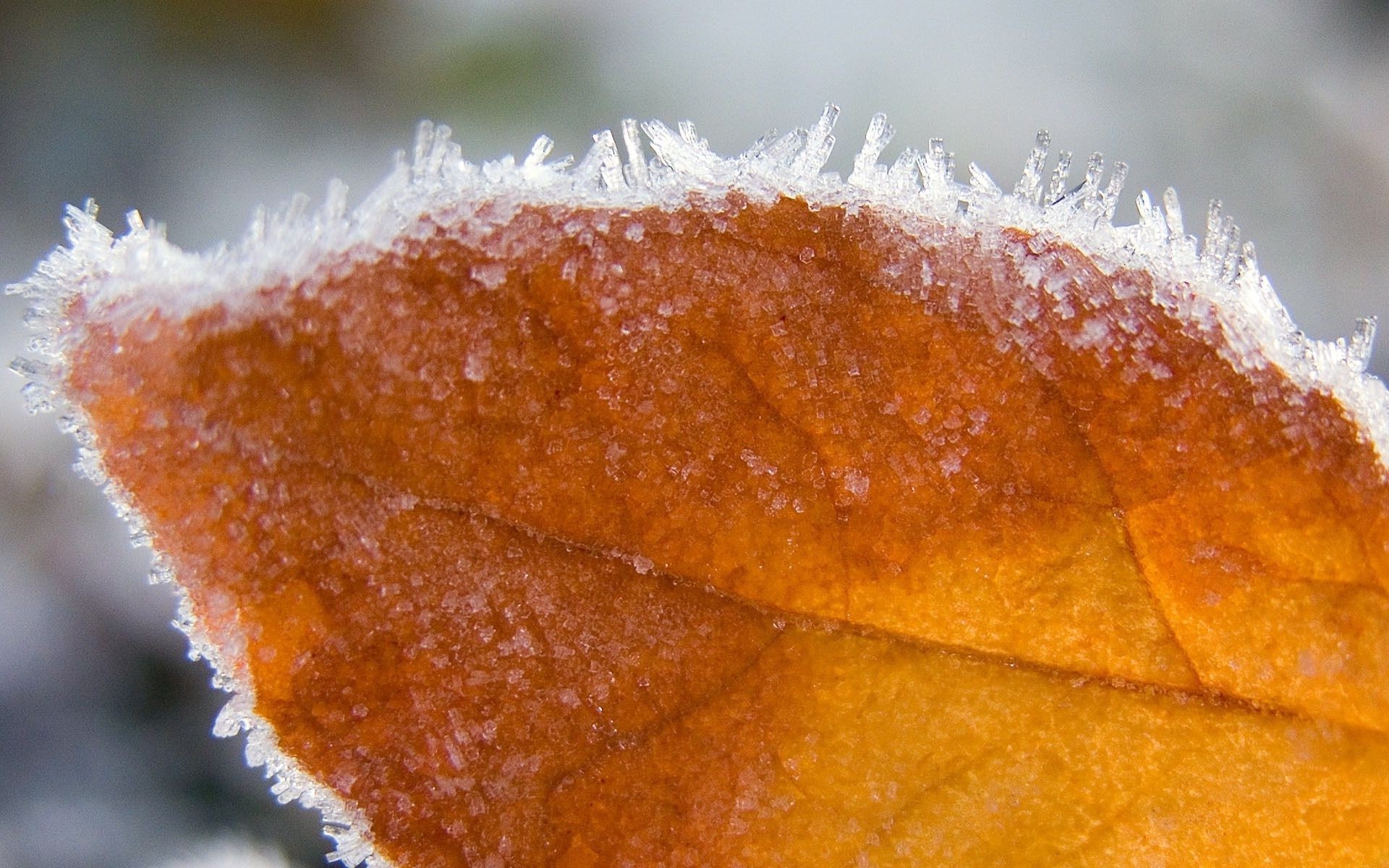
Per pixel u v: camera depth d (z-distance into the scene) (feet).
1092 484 0.30
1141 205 0.30
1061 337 0.30
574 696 0.30
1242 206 0.63
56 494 0.55
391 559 0.30
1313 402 0.30
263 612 0.29
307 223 0.29
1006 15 0.67
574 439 0.30
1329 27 0.69
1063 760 0.30
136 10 0.66
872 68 0.66
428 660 0.30
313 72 0.67
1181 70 0.67
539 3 0.69
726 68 0.67
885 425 0.30
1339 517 0.30
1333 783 0.30
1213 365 0.30
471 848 0.30
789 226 0.30
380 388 0.29
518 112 0.66
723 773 0.30
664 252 0.30
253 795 0.52
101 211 0.62
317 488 0.29
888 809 0.30
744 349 0.30
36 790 0.50
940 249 0.30
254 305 0.29
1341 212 0.63
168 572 0.29
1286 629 0.30
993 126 0.64
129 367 0.29
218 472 0.29
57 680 0.52
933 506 0.30
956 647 0.30
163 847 0.49
